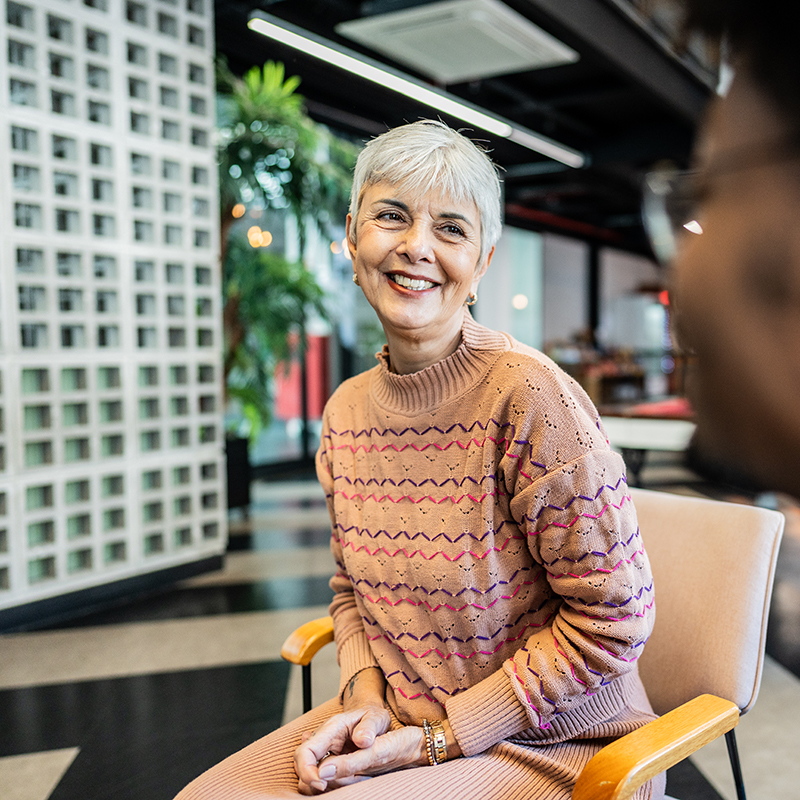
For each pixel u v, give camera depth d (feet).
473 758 3.49
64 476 9.89
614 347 34.83
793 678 8.02
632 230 36.88
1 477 9.25
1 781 6.21
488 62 12.69
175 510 11.64
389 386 3.99
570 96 16.81
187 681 8.07
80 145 9.79
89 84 10.16
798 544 12.55
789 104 0.48
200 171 11.59
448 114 16.17
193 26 11.32
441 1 10.79
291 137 13.75
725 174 0.51
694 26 0.53
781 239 0.47
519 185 26.23
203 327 11.71
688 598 4.12
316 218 15.06
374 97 15.81
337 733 3.51
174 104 11.11
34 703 7.59
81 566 10.46
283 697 7.69
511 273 32.42
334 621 4.50
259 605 10.44
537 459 3.47
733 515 4.11
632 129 20.26
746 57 0.51
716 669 3.90
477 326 3.93
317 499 17.52
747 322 0.49
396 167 3.67
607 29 11.76
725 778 6.14
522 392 3.51
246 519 15.56
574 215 32.45
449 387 3.80
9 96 9.07
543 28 12.40
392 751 3.43
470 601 3.67
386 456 4.01
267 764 3.69
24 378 9.62
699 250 0.53
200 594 10.93
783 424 0.47
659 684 4.16
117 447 10.61
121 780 6.21
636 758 2.94
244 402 15.96
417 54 12.31
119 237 10.34
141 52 10.62
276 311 15.57
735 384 0.50
